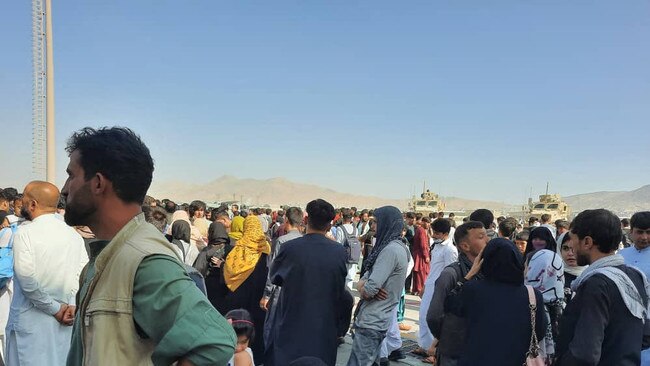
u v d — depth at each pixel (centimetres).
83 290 159
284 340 399
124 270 145
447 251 609
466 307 314
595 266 284
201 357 139
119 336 142
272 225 1586
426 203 4672
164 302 142
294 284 400
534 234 521
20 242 368
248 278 540
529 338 294
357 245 896
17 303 380
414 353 667
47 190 391
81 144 158
